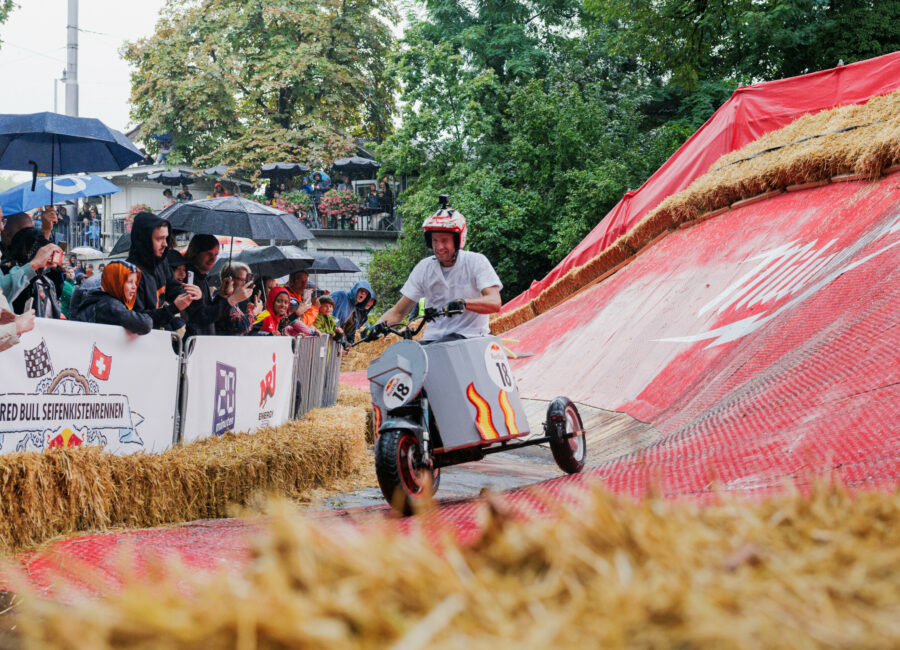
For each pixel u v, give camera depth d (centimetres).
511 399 508
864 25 2188
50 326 449
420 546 79
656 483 101
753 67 2370
